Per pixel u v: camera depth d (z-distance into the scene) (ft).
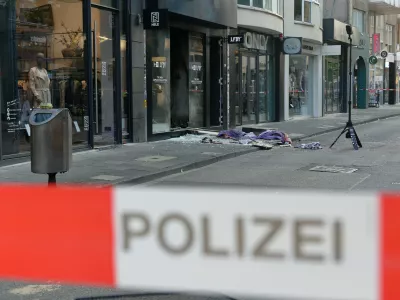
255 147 45.70
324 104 92.89
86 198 9.09
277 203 8.22
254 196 8.30
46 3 36.76
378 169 34.06
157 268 8.81
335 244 8.02
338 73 101.09
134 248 8.95
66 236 9.27
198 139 49.75
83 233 9.16
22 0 34.73
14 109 33.99
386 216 7.84
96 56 42.22
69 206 9.25
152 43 48.14
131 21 44.88
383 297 7.88
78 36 39.68
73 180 28.99
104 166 33.83
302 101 86.48
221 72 61.26
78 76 39.86
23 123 34.83
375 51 121.80
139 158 37.52
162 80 49.78
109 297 14.07
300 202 8.12
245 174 32.89
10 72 33.73
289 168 34.99
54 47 37.58
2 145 32.89
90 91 40.57
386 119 86.74
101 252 9.15
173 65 54.95
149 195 8.81
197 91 57.21
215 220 8.50
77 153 39.22
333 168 34.71
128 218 8.96
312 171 33.60
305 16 79.77
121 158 37.37
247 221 8.35
